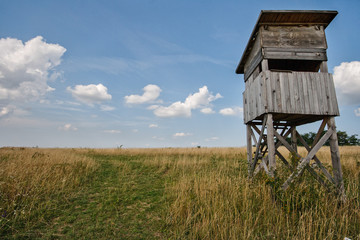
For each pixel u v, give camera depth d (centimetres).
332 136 666
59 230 480
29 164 917
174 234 460
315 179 631
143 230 491
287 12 678
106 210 602
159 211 595
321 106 668
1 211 518
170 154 1873
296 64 848
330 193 576
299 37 724
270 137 638
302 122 818
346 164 1020
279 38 719
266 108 652
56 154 1370
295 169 605
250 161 870
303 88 676
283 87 670
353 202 569
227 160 1458
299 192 541
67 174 884
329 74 696
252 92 791
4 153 1388
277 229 457
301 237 407
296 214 499
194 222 489
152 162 1313
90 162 1219
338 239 416
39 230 471
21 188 619
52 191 693
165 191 763
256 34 766
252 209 543
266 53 704
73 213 574
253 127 871
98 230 486
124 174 1048
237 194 602
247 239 419
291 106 659
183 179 833
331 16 708
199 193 634
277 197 558
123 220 542
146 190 796
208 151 2016
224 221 480
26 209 551
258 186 637
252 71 821
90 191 766
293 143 861
